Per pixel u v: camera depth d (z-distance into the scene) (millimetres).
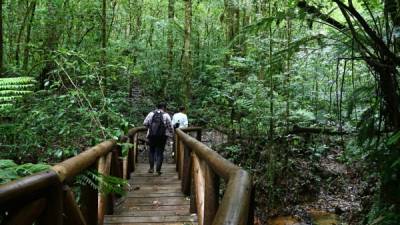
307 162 8398
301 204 7574
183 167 6098
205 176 3143
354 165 7953
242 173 1804
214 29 17469
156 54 15906
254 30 3727
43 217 2072
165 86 15367
